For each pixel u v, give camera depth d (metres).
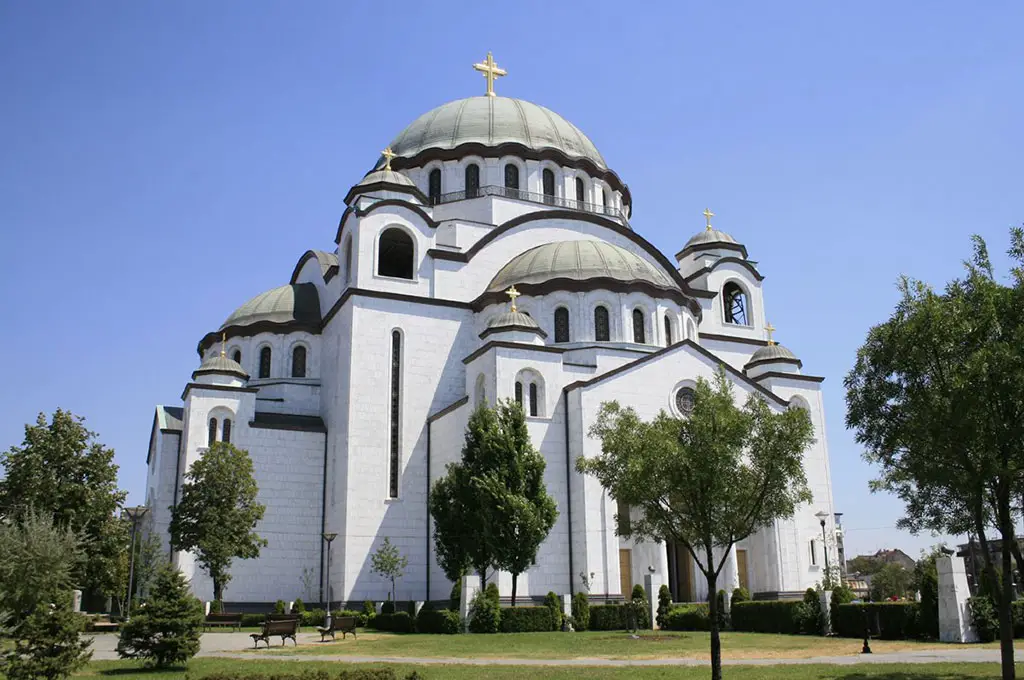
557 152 68.19
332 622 37.50
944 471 21.67
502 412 44.12
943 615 33.28
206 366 56.69
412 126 72.88
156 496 57.84
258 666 27.64
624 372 50.09
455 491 43.56
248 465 51.03
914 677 22.89
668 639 36.00
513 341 49.78
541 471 43.28
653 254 66.31
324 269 65.50
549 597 41.44
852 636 36.81
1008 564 21.17
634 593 42.97
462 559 43.47
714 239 70.75
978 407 20.64
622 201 74.56
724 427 23.20
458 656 30.62
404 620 41.75
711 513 23.30
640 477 23.22
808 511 55.91
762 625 40.78
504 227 62.00
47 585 29.67
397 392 55.00
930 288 22.86
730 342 66.38
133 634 27.39
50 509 43.53
